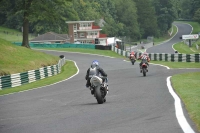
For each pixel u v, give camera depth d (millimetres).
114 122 15469
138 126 14180
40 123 16625
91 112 18859
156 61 80438
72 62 85938
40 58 72500
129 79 39781
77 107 21312
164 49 151250
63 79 46938
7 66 57844
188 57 74625
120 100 23359
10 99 29203
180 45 181125
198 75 39812
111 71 55594
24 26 92562
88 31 189375
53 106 22625
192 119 14820
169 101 20984
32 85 41812
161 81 34625
